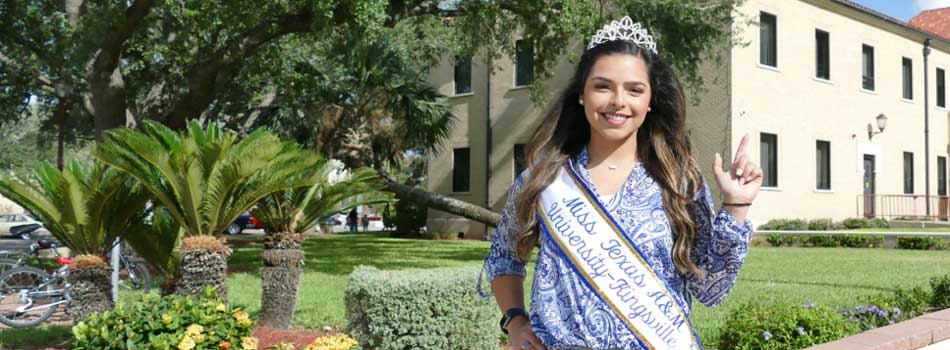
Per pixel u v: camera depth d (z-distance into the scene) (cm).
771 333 580
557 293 195
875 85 2506
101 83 1373
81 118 2025
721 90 1992
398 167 1962
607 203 196
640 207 193
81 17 1368
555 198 200
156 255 769
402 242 2245
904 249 1745
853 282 1056
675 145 203
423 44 2027
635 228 191
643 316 186
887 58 2566
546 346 194
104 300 700
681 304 193
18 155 4303
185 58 1650
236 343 519
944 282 801
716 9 1536
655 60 206
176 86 1720
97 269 695
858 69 2433
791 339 572
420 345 556
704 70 2028
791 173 2162
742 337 586
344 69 1669
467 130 2569
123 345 488
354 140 1759
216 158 678
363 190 833
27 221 3450
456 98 2608
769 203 2089
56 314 953
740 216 187
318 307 877
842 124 2356
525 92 2386
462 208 1769
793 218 2156
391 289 558
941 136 2841
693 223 191
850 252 1662
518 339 208
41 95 2070
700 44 1580
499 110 2470
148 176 689
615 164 202
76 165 732
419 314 557
